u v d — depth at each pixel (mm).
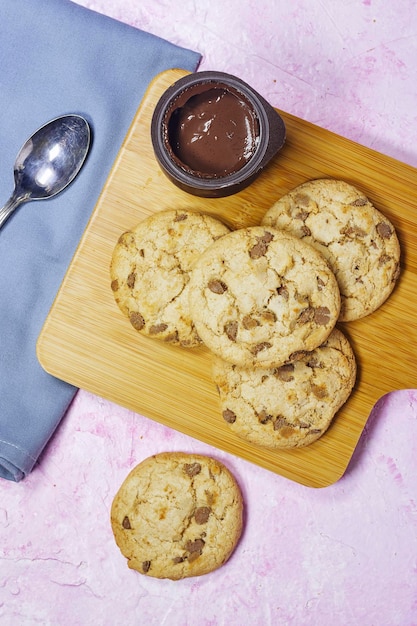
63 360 576
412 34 619
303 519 613
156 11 615
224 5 618
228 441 582
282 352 548
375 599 613
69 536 604
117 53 597
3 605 601
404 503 616
